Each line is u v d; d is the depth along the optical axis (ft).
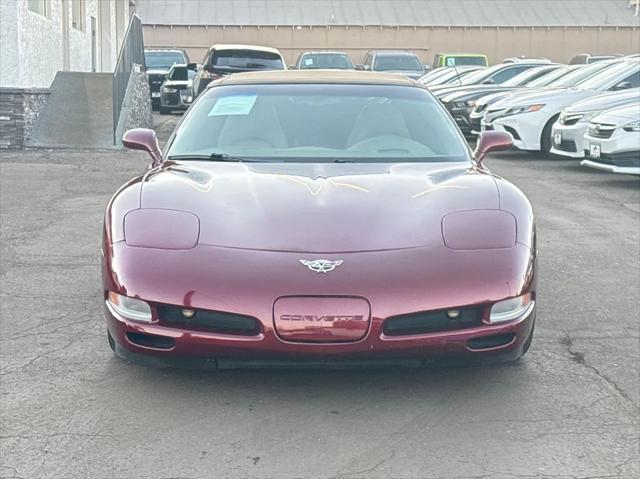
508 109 45.50
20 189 31.96
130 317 12.28
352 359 11.97
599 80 46.11
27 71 46.68
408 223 12.94
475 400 13.12
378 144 16.62
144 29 141.28
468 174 15.07
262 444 11.67
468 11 152.15
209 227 12.80
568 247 23.68
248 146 16.53
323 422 12.35
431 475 10.82
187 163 15.79
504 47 148.25
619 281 20.15
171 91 75.41
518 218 13.35
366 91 18.11
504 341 12.45
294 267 12.07
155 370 14.25
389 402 13.04
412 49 146.41
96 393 13.33
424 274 12.12
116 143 45.21
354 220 12.91
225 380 13.84
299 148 16.46
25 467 10.99
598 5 156.25
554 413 12.68
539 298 18.63
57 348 15.31
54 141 44.86
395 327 11.97
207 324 12.09
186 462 11.16
